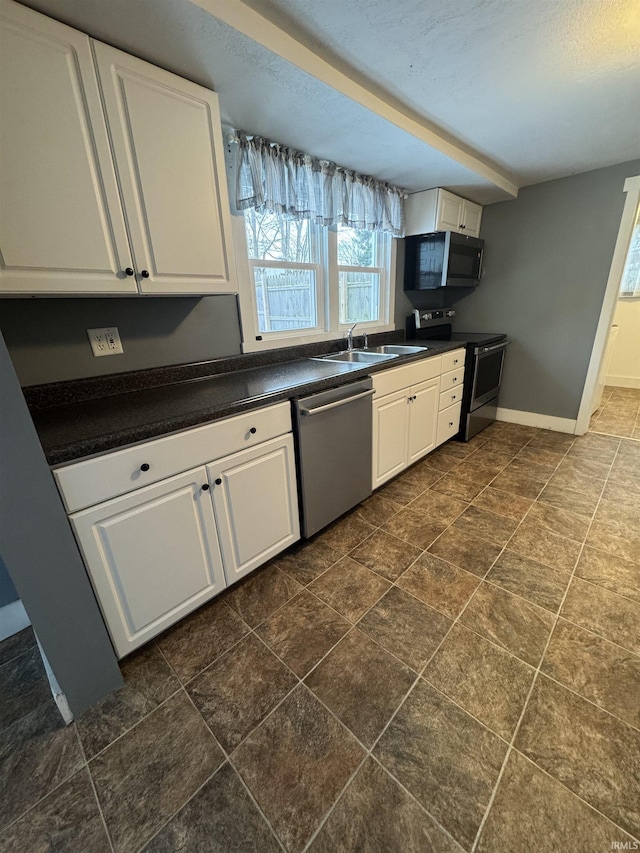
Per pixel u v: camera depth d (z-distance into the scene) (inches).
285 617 61.2
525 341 139.7
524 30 52.4
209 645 56.6
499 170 109.3
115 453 45.6
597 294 121.7
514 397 147.8
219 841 35.7
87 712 47.9
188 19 43.0
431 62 58.7
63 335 59.4
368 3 46.7
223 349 81.8
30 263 44.0
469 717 45.5
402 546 77.8
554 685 48.8
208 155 58.2
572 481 102.1
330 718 45.9
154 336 70.1
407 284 131.2
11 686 51.9
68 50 43.0
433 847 34.6
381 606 62.7
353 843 35.1
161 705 48.3
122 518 47.5
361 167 94.2
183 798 39.0
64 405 59.7
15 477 38.4
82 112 45.1
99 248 49.1
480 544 77.6
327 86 57.8
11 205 41.7
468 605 62.2
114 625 49.3
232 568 63.0
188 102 54.7
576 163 106.0
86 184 46.8
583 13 49.3
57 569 42.8
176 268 57.1
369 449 87.7
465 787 38.8
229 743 43.8
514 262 134.8
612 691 47.8
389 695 48.4
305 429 69.4
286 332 95.8
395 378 91.5
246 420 59.7
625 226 112.0
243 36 46.3
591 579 67.0
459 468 112.0
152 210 53.1
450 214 119.3
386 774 40.2
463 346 119.9
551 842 34.5
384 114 68.7
